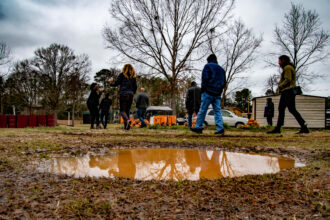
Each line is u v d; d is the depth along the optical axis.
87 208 1.33
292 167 2.50
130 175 2.16
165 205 1.40
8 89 29.86
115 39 22.64
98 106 9.62
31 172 2.13
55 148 3.57
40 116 18.64
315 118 17.94
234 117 18.47
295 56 27.44
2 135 5.75
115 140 4.81
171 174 2.22
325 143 4.44
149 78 23.95
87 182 1.85
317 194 1.54
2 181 1.82
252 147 4.00
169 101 50.19
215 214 1.27
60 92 27.28
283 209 1.32
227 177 2.06
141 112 10.11
